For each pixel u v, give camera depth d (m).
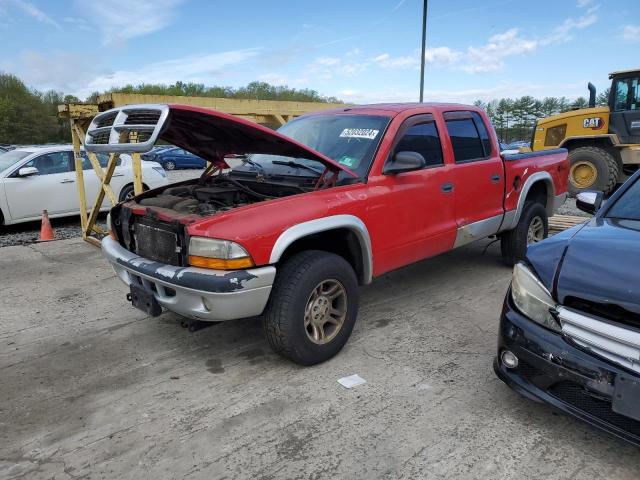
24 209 8.72
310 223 3.32
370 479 2.43
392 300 4.87
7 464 2.60
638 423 2.26
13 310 4.82
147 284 3.44
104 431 2.86
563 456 2.57
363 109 4.53
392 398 3.13
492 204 5.05
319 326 3.52
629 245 2.61
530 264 2.79
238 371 3.52
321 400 3.12
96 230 7.93
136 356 3.80
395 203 3.93
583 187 11.26
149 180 10.12
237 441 2.74
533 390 2.64
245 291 3.03
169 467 2.54
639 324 2.23
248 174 4.25
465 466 2.50
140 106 3.11
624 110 10.80
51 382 3.43
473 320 4.36
